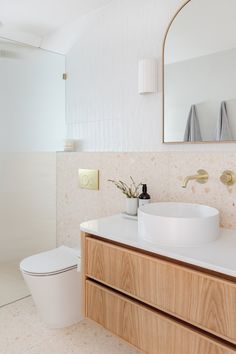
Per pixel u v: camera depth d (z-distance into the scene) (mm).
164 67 1725
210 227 1263
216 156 1521
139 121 1893
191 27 1599
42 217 2551
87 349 1676
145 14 1834
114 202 2041
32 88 2438
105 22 2088
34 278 1741
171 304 1127
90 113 2254
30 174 2451
